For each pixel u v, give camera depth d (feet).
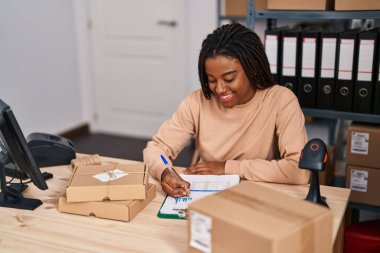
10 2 11.31
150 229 4.06
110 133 14.38
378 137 6.51
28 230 4.10
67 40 13.43
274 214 3.17
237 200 3.40
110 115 14.25
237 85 5.00
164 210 4.36
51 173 5.37
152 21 12.88
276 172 4.91
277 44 6.95
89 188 4.25
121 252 3.69
